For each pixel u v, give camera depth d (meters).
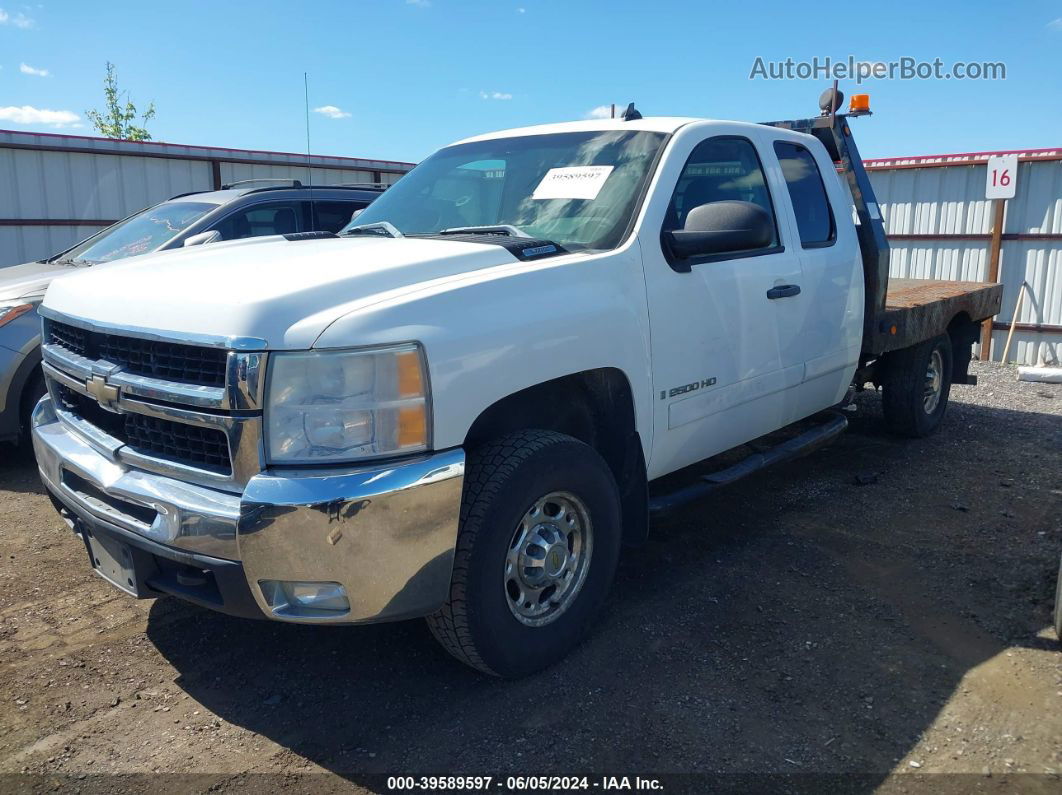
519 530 3.06
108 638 3.56
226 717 3.00
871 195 5.49
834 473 5.75
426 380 2.67
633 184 3.76
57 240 12.41
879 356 6.16
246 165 14.16
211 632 3.61
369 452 2.60
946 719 2.93
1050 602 3.81
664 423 3.69
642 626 3.60
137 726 2.95
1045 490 5.41
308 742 2.85
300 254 3.29
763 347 4.25
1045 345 11.95
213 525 2.59
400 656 3.39
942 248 12.69
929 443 6.55
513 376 2.93
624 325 3.39
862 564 4.25
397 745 2.82
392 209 4.36
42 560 4.36
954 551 4.41
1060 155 11.46
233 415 2.58
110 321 2.98
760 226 3.53
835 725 2.90
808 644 3.45
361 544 2.56
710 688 3.12
